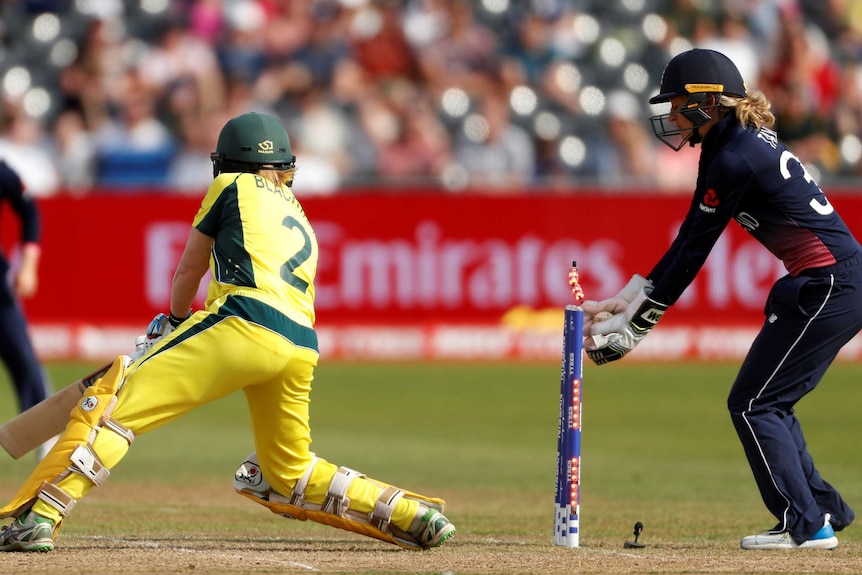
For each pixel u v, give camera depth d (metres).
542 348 55.69
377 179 59.00
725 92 20.19
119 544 20.58
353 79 66.69
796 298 20.23
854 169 66.25
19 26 68.50
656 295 20.52
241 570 17.75
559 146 64.81
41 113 65.00
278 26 68.75
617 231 55.22
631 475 33.72
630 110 67.31
